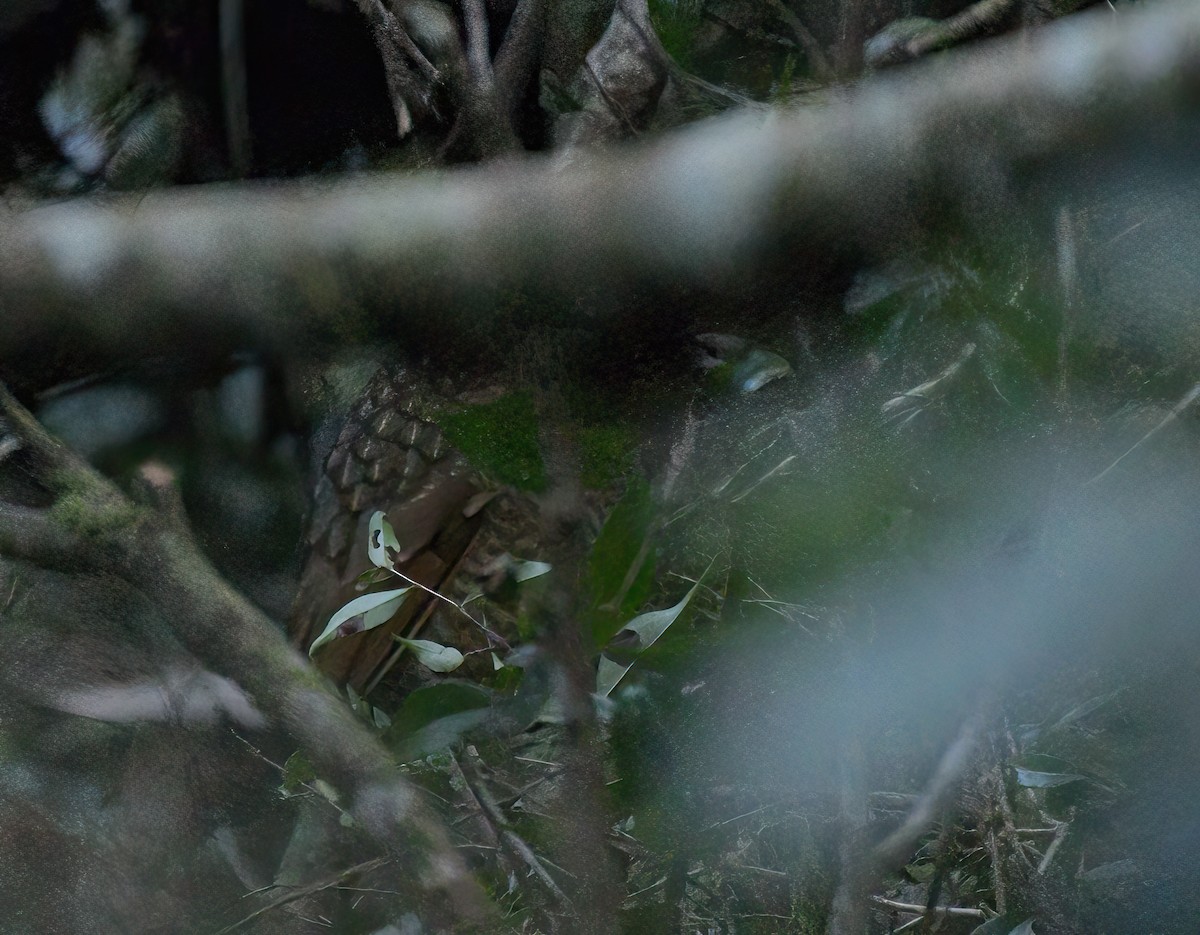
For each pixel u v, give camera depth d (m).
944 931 4.52
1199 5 4.68
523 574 4.59
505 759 4.58
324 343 4.67
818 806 4.55
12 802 4.59
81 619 4.62
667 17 4.72
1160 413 4.64
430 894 4.54
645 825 4.55
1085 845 4.53
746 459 4.64
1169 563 4.60
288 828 4.59
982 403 4.65
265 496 4.66
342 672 4.62
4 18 4.66
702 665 4.59
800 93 4.70
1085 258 4.68
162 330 4.66
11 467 4.62
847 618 4.60
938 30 4.70
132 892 4.57
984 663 4.58
